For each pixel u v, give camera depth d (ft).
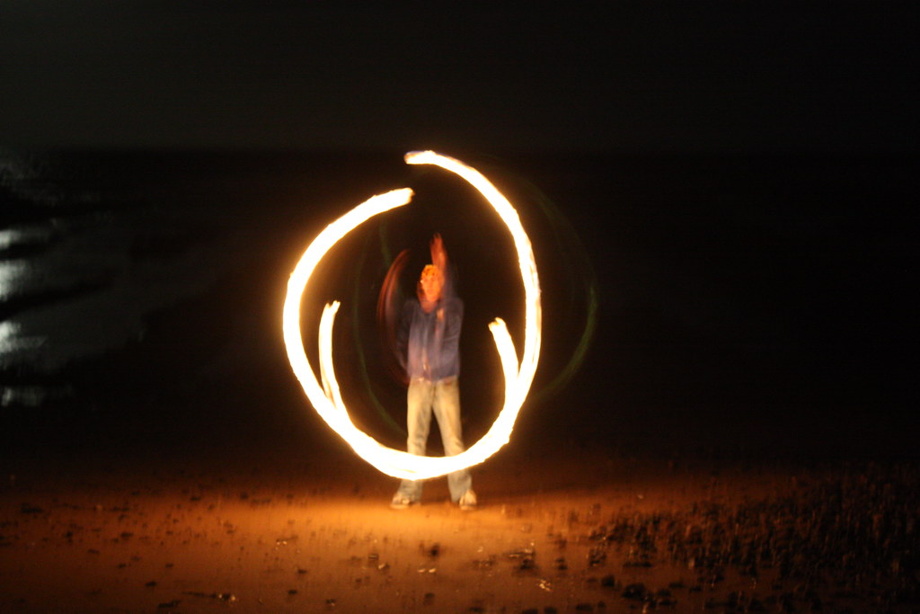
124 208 194.59
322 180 298.35
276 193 236.43
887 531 24.50
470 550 23.54
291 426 41.55
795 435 39.24
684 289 86.12
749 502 28.40
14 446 37.40
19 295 85.92
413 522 26.37
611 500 29.07
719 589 20.70
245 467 34.12
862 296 82.53
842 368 54.65
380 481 32.09
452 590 20.57
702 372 53.67
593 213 171.01
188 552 23.47
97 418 43.09
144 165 474.08
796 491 29.89
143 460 35.14
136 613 19.27
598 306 76.69
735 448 36.96
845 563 22.20
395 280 30.35
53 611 19.40
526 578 21.38
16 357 58.29
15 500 29.04
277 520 26.63
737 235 135.64
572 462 34.76
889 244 122.83
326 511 27.76
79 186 278.26
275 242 127.13
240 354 58.44
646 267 101.65
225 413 44.21
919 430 40.04
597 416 43.32
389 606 19.57
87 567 22.30
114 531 25.48
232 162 509.76
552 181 279.08
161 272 100.68
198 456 35.88
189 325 69.36
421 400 28.35
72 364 56.03
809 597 20.08
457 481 27.99
